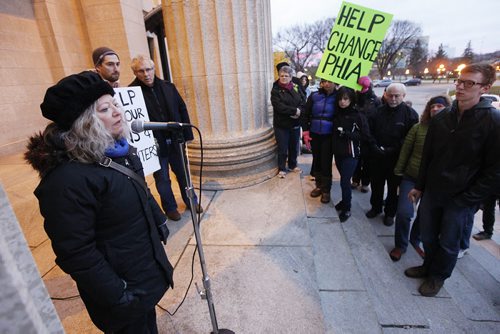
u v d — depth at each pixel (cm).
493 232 358
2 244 40
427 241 227
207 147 375
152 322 149
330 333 183
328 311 200
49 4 635
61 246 92
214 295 204
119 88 222
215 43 343
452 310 212
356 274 234
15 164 513
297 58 2892
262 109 411
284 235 275
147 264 119
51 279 225
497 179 175
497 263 289
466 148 182
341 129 291
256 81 389
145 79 251
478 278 260
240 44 355
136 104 237
